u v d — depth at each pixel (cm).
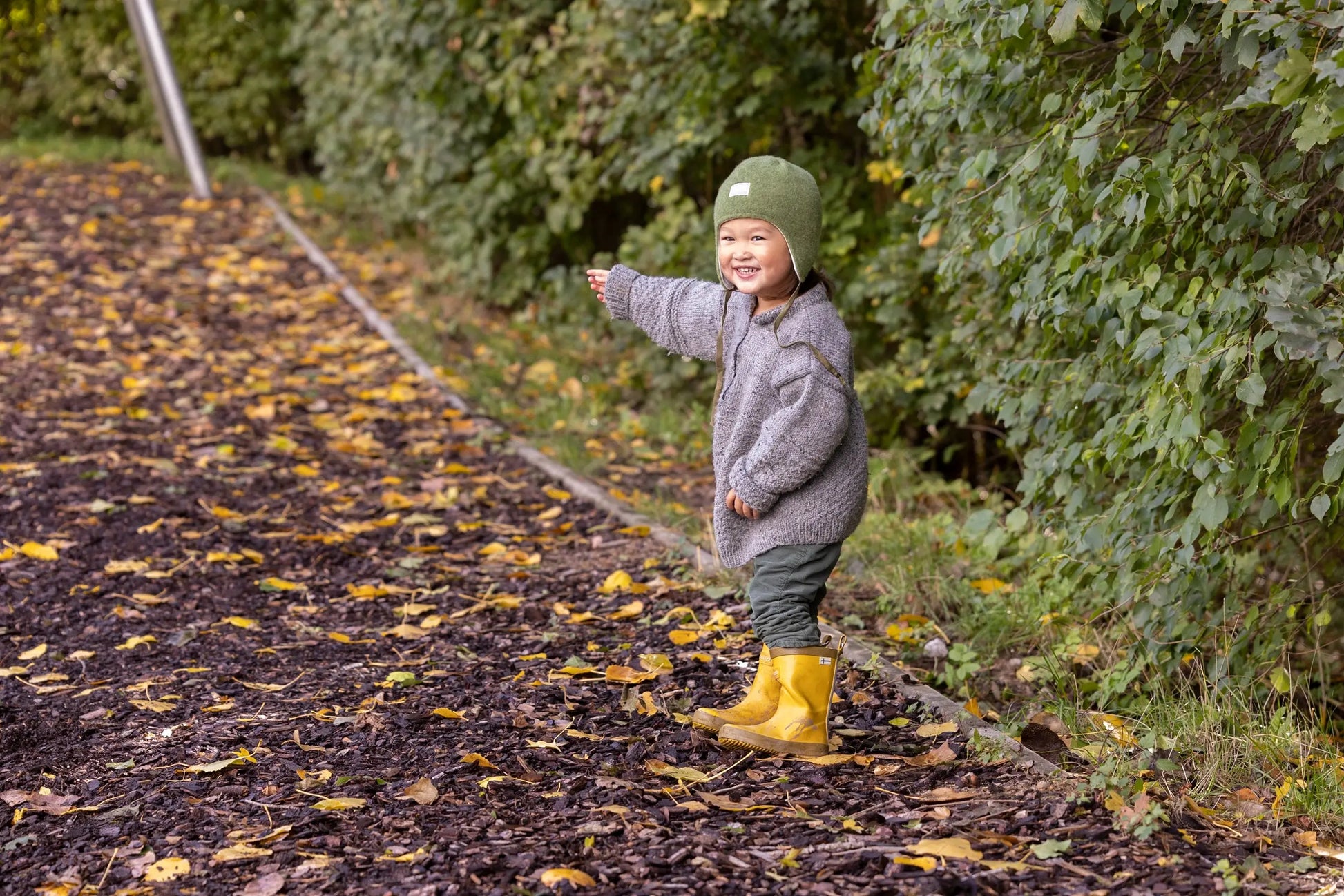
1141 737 328
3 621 438
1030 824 272
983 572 478
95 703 364
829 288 317
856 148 704
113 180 1276
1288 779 292
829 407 301
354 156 1230
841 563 496
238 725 343
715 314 329
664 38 712
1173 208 316
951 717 342
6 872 261
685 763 313
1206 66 352
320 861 257
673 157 714
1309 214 344
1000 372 432
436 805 285
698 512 575
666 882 246
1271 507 343
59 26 1516
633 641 413
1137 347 329
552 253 946
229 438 673
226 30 1427
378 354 851
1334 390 285
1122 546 358
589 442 697
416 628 428
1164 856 255
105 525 539
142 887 250
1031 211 375
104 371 780
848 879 245
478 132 931
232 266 1030
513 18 858
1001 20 346
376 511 579
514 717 344
